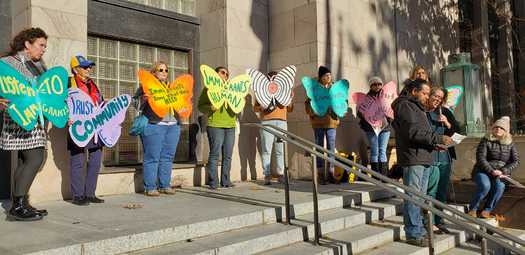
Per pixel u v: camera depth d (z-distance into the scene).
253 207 4.53
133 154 6.25
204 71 5.69
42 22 5.05
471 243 5.11
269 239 3.90
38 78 4.09
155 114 5.31
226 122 5.95
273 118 6.37
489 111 10.84
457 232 5.09
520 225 6.17
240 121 7.01
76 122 4.63
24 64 4.01
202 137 7.00
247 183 6.59
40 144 3.99
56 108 4.27
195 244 3.62
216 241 3.71
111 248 3.28
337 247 4.01
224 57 6.98
